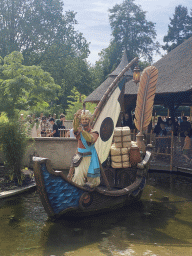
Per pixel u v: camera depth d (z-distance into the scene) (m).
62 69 36.62
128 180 7.12
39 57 36.31
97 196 5.74
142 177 6.88
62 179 5.07
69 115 24.64
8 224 5.25
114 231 5.02
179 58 14.40
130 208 6.43
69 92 40.03
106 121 7.01
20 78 15.68
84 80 40.47
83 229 5.08
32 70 16.61
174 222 5.58
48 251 4.18
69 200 5.24
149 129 13.86
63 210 5.22
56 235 4.79
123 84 7.78
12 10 32.69
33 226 5.18
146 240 4.66
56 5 35.94
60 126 13.45
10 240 4.57
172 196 7.46
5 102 15.65
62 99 39.28
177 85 12.02
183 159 10.17
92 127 6.69
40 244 4.42
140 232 5.02
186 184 8.77
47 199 5.01
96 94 15.91
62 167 10.25
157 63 15.77
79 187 5.31
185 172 10.12
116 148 7.09
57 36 37.03
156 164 10.98
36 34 35.09
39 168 4.78
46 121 13.33
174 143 10.46
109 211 6.12
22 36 34.31
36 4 34.44
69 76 36.47
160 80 13.43
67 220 5.49
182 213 6.14
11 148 8.00
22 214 5.79
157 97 15.38
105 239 4.66
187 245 4.49
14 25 33.75
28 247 4.30
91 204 5.62
